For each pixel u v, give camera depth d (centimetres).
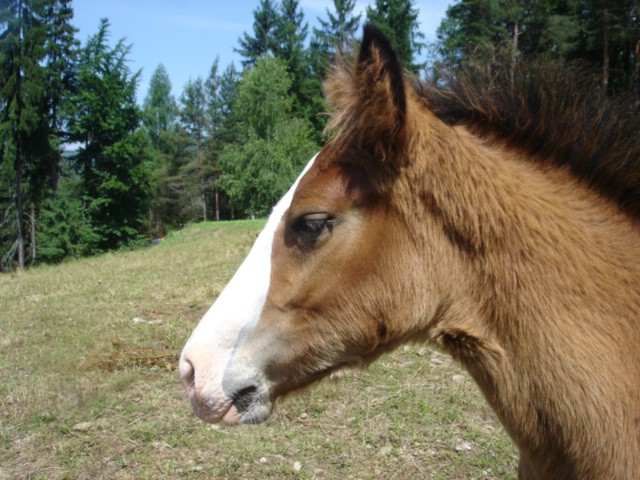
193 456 387
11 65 3102
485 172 176
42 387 496
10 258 3206
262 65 3947
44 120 3180
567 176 183
